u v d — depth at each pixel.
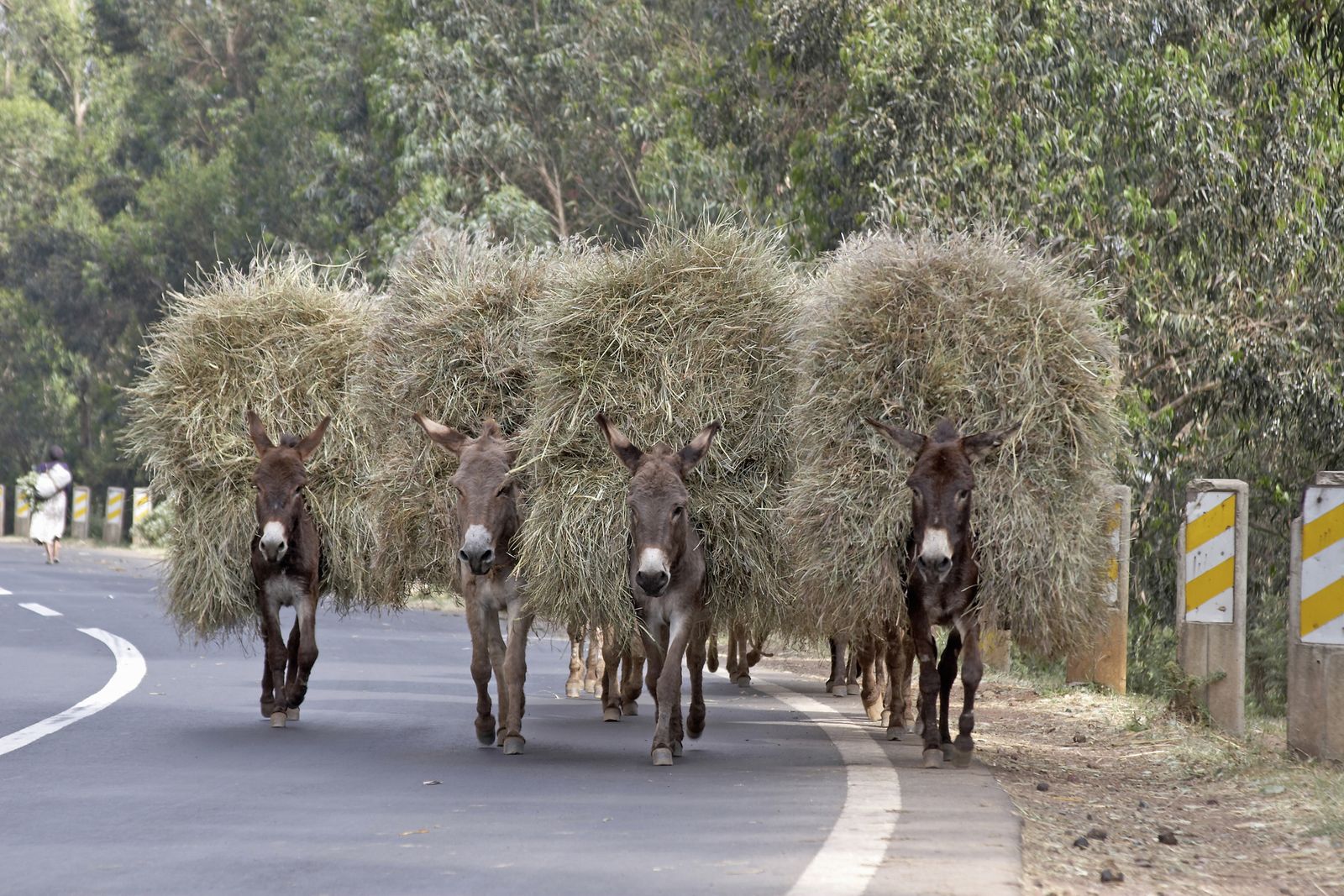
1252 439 25.67
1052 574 11.24
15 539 58.66
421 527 13.66
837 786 10.49
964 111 25.56
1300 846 8.70
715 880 7.41
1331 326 24.30
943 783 10.59
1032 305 11.85
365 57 46.91
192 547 14.77
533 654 23.47
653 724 15.07
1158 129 24.22
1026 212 24.30
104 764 11.66
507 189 40.12
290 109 53.22
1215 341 23.86
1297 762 11.66
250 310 15.06
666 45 42.66
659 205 36.09
